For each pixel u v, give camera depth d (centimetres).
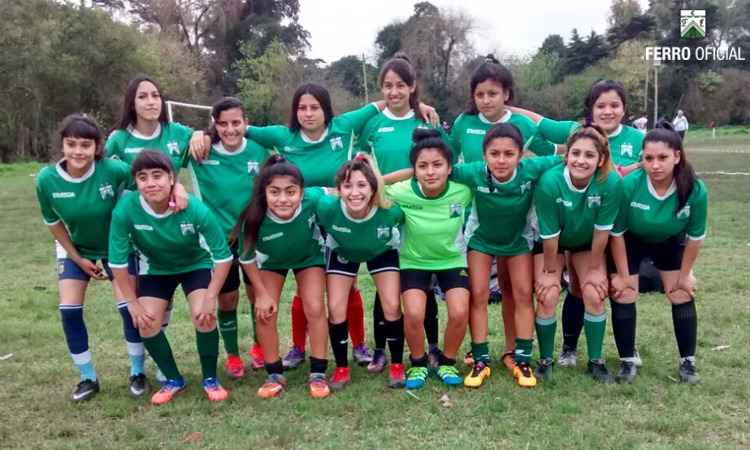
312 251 433
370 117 491
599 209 406
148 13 4966
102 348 523
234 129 444
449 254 426
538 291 428
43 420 390
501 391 413
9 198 1753
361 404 399
